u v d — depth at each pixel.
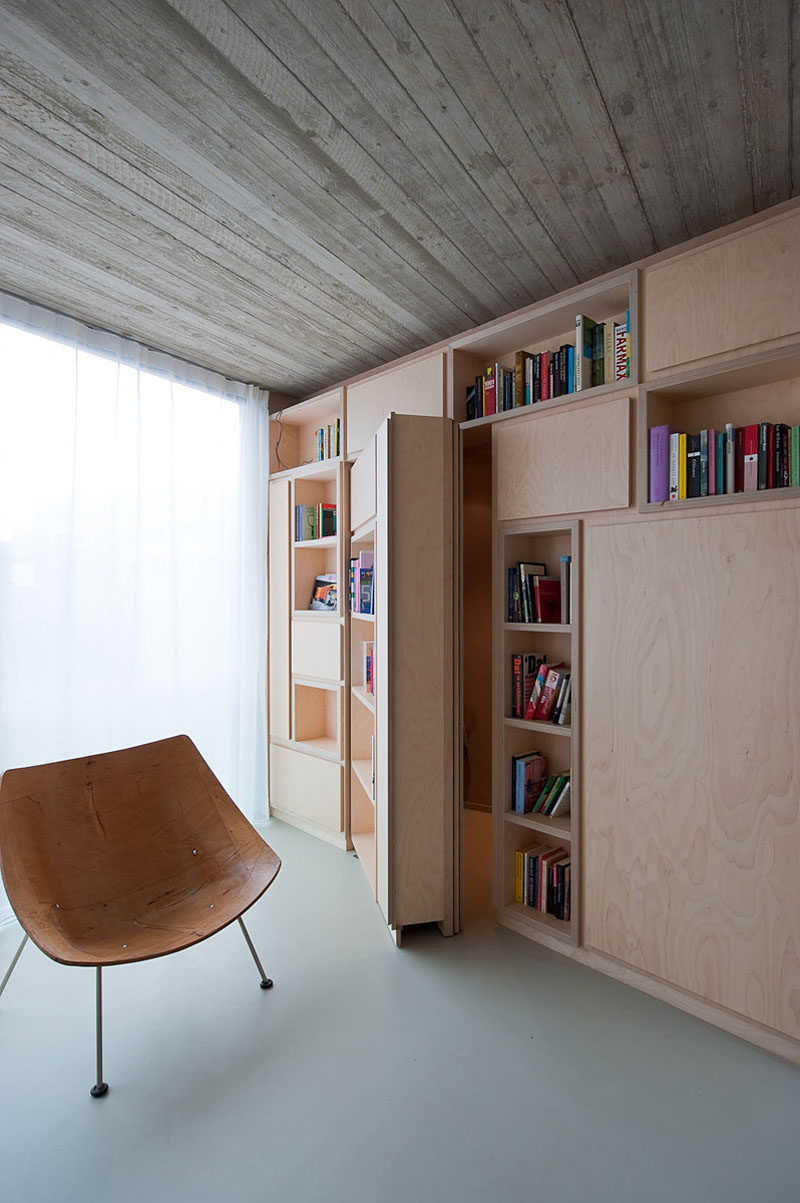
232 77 1.42
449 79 1.44
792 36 1.33
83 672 2.76
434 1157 1.42
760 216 1.84
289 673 3.53
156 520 3.09
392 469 2.29
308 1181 1.36
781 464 1.75
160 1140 1.46
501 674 2.43
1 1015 1.93
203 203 1.90
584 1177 1.36
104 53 1.36
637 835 2.02
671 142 1.65
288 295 2.51
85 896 1.96
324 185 1.82
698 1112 1.54
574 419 2.17
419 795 2.32
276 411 3.79
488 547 3.57
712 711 1.85
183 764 2.36
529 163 1.73
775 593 1.73
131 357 2.92
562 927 2.26
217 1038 1.81
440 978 2.10
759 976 1.75
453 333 2.87
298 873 2.91
